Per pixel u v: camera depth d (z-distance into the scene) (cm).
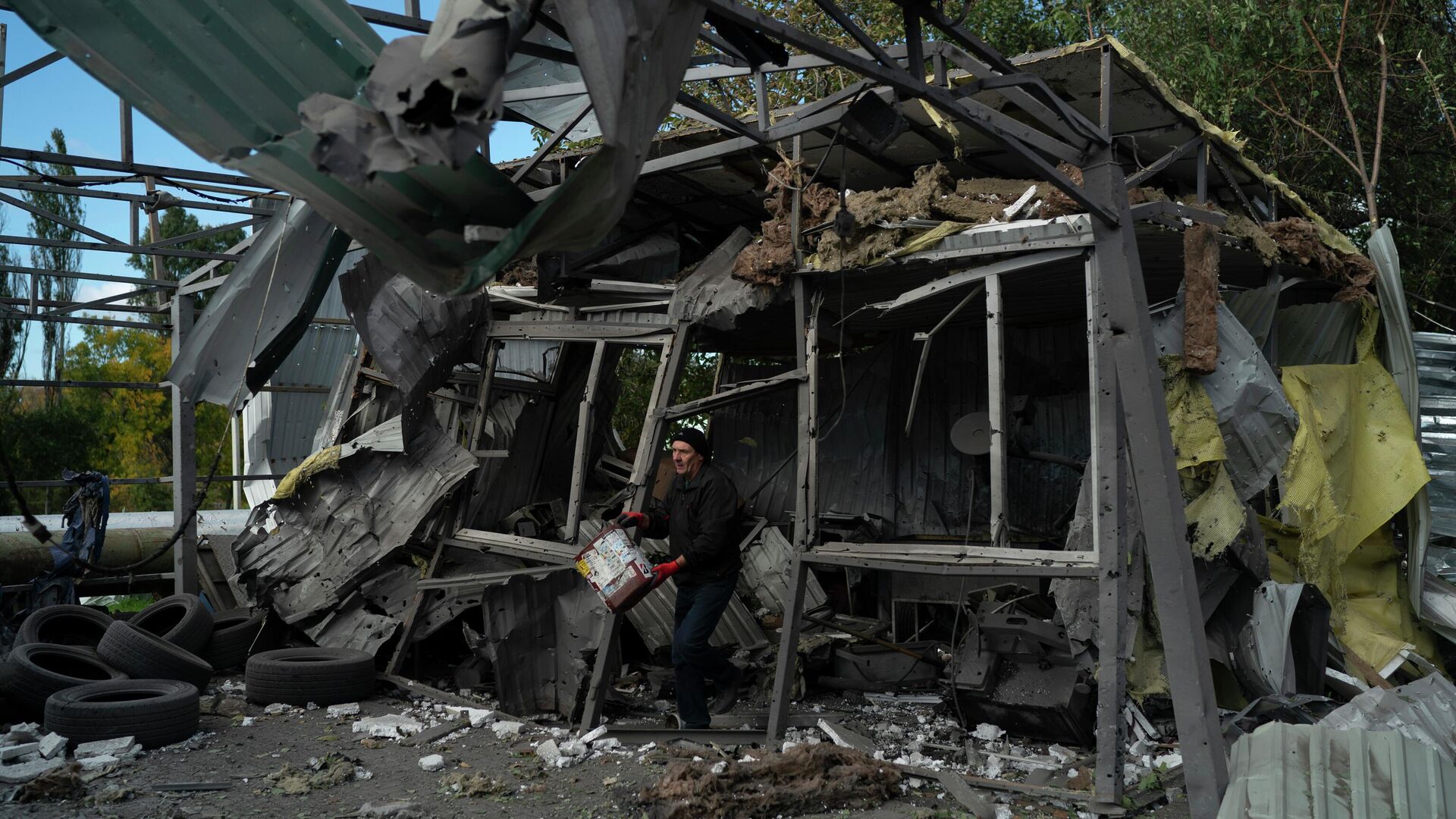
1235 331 694
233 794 523
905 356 1038
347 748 615
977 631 686
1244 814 398
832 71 1347
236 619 911
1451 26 1395
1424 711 566
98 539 902
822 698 772
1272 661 643
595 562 627
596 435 1003
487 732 661
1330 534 778
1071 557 552
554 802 513
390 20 383
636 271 878
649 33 306
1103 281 523
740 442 1139
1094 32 1399
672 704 760
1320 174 1441
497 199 323
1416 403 862
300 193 302
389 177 298
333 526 850
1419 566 860
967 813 503
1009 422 839
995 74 474
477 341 850
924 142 761
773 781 509
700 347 1127
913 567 597
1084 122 500
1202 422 661
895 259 637
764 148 749
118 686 647
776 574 955
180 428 1038
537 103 624
